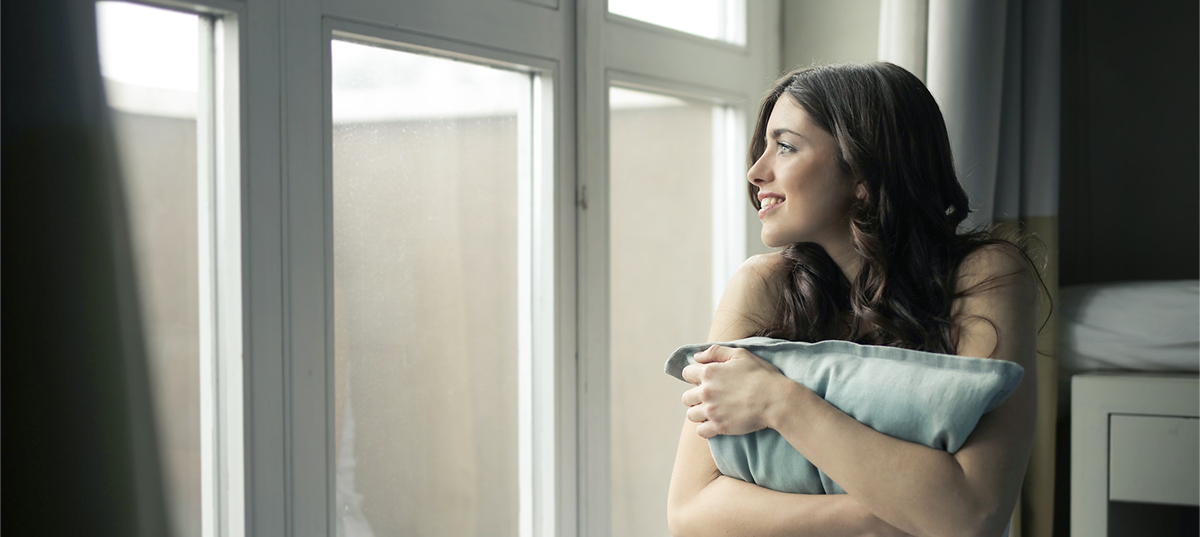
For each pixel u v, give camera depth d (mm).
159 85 971
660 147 1633
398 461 1206
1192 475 1393
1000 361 741
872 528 762
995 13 1483
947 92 1458
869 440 753
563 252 1386
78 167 994
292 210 1027
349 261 1133
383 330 1180
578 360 1415
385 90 1169
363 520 1161
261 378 996
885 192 857
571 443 1408
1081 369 1594
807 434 775
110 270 991
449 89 1255
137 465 1006
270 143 1001
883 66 893
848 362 814
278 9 1005
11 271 1016
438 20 1181
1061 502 1796
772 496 814
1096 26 2012
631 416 1604
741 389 825
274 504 1014
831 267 951
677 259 1686
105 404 1011
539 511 1403
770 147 921
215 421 1012
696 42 1643
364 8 1094
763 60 1823
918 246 864
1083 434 1469
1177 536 1893
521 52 1303
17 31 1003
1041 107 1576
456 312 1281
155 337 986
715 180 1765
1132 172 1997
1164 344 1505
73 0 979
